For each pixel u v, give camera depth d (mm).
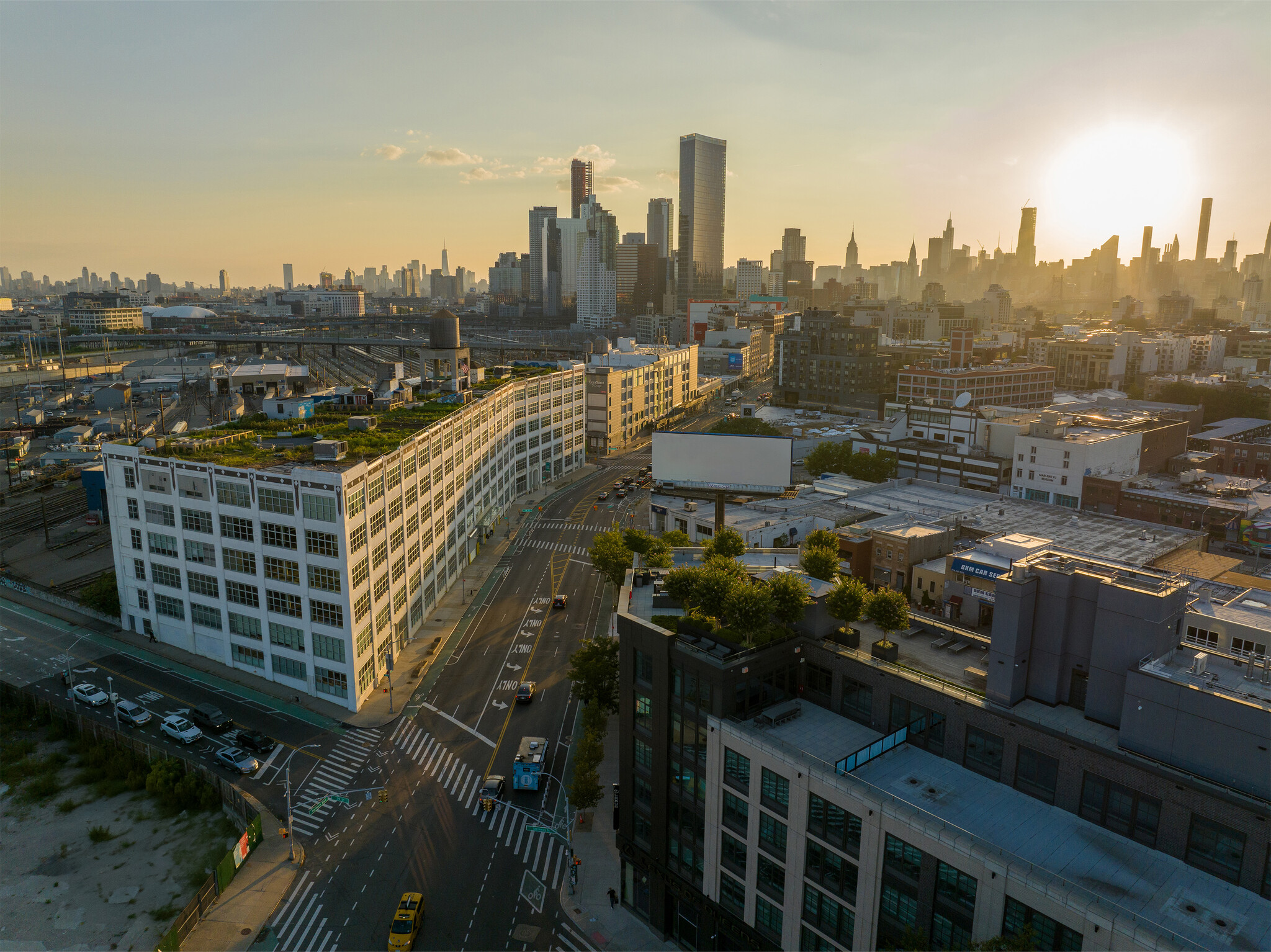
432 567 121188
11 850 71000
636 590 72750
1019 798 47250
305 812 74812
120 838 72688
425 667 103625
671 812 60594
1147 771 42438
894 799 46156
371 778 80188
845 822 47938
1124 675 46500
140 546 106625
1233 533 133250
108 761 83125
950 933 43500
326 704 93875
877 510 132625
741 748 53562
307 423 130500
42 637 110375
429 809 75625
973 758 50156
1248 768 39906
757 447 100688
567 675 86188
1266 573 103938
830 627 60500
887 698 54062
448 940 60219
